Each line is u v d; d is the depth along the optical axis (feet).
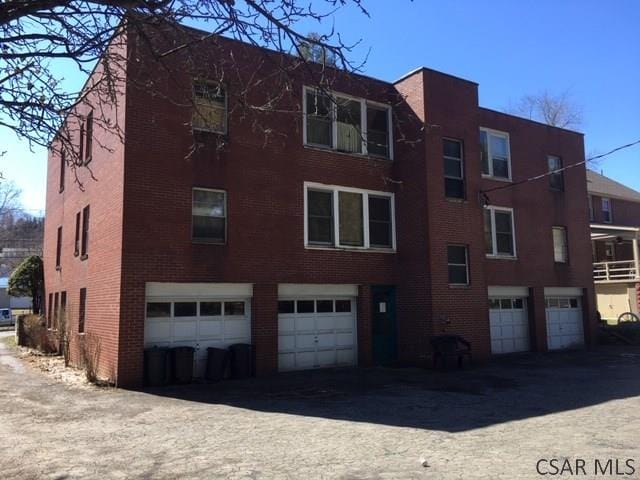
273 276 53.01
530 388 43.42
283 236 54.08
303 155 56.24
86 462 23.40
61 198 73.51
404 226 61.31
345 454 24.23
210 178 50.19
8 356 68.18
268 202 53.42
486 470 21.44
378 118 62.75
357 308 59.36
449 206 60.75
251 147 52.80
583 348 77.15
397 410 34.81
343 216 58.75
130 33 19.16
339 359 57.77
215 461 23.35
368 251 59.77
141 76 25.76
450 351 55.26
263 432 28.81
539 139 77.10
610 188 127.44
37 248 188.55
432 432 28.43
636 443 25.54
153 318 47.60
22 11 14.76
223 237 50.90
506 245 71.31
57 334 66.28
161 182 47.50
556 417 31.94
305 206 55.93
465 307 60.34
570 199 79.51
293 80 21.15
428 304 57.93
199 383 46.62
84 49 17.74
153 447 25.86
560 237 78.43
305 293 55.57
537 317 72.74
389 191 62.08
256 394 41.29
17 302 200.44
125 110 46.24
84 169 60.03
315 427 29.96
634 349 75.97
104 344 47.75
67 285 65.72
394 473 21.27
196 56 19.98
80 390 42.70
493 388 43.65
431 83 61.16
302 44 17.80
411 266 60.08
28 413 34.12
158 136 47.70
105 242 49.70
